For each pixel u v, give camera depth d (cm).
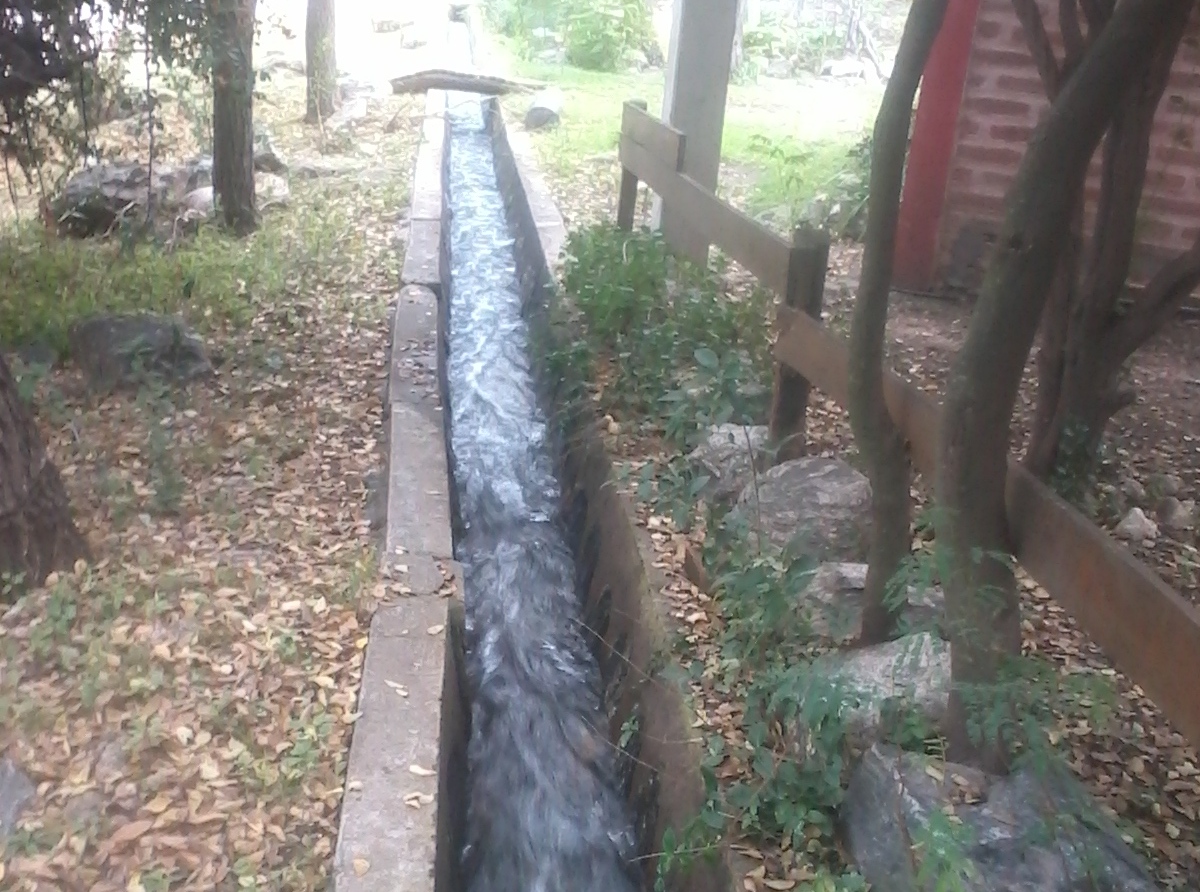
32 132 770
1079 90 271
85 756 347
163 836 322
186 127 1107
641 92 1642
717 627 425
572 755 458
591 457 593
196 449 549
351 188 1054
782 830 326
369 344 702
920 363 688
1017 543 315
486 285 952
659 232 765
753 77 1725
